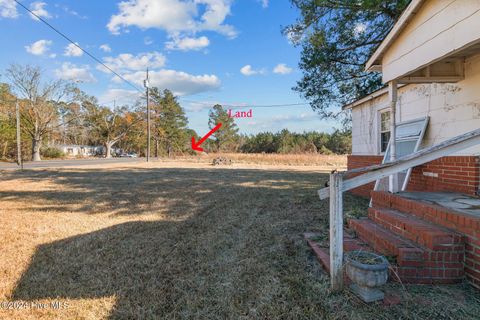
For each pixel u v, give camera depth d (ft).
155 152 149.38
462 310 5.53
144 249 9.77
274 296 6.52
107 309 6.15
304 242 10.17
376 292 5.96
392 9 23.22
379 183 16.35
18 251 9.55
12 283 7.29
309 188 24.56
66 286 7.16
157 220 13.70
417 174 13.46
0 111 89.56
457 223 6.73
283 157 74.08
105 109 142.00
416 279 6.56
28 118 94.99
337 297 6.26
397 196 9.82
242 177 34.32
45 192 22.22
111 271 8.04
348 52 29.01
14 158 92.43
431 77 11.19
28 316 5.88
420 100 13.93
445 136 12.12
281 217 14.03
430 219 7.73
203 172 41.75
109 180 30.55
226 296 6.61
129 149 174.60
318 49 28.32
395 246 6.91
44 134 103.19
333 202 6.52
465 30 7.61
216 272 7.93
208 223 13.10
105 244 10.27
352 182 6.57
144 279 7.55
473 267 6.29
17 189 23.77
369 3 21.58
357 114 22.57
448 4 8.18
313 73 31.60
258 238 10.83
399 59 10.71
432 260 6.53
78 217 14.30
